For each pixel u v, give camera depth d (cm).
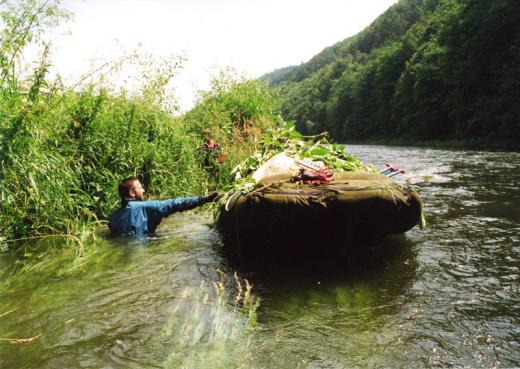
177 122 769
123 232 440
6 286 306
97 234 446
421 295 275
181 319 251
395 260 342
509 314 246
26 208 413
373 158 1537
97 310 265
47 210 423
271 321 246
